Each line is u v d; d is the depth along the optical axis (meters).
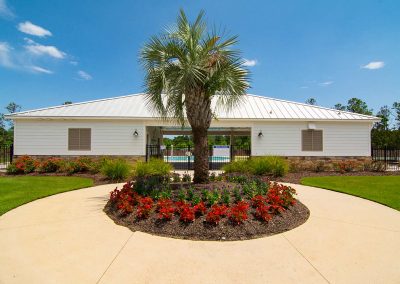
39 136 15.34
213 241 4.23
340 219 5.50
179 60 6.90
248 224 4.73
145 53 6.84
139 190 6.51
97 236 4.38
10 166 13.08
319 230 4.80
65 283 2.92
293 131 15.76
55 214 5.69
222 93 7.20
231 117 15.41
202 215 4.96
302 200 7.31
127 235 4.45
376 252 3.83
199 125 7.05
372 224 5.18
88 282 2.94
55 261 3.46
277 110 16.86
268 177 11.91
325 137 15.78
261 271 3.24
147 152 16.17
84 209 6.13
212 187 6.61
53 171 13.55
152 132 19.30
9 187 9.07
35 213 5.75
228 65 7.03
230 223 4.70
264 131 15.75
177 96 6.91
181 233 4.46
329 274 3.17
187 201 5.73
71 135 15.43
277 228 4.77
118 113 15.74
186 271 3.23
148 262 3.46
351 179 11.73
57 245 3.99
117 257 3.60
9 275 3.07
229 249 3.91
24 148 15.29
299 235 4.54
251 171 12.30
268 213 5.09
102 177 11.83
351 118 15.64
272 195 5.73
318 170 15.02
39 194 7.81
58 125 15.39
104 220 5.27
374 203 7.01
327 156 15.75
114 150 15.50
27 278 3.01
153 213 5.14
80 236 4.38
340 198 7.64
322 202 7.09
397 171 14.77
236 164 12.84
